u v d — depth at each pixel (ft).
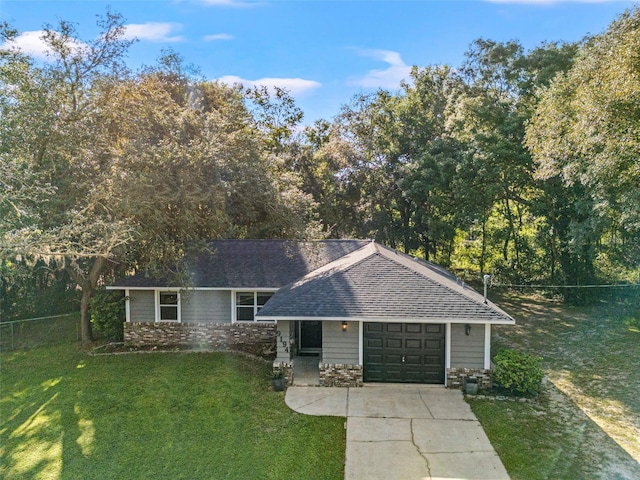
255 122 102.83
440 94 104.58
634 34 48.26
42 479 29.14
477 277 103.81
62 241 42.19
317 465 29.78
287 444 32.50
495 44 82.94
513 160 76.59
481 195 82.69
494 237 99.81
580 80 57.82
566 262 83.25
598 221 66.44
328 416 36.65
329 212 100.37
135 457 31.42
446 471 28.76
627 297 78.02
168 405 39.34
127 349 55.57
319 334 53.42
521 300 86.38
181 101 71.61
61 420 37.22
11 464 31.07
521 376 40.32
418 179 90.89
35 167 46.73
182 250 53.06
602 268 81.30
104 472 29.73
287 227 61.77
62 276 72.23
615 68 49.73
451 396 40.57
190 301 56.49
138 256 54.65
